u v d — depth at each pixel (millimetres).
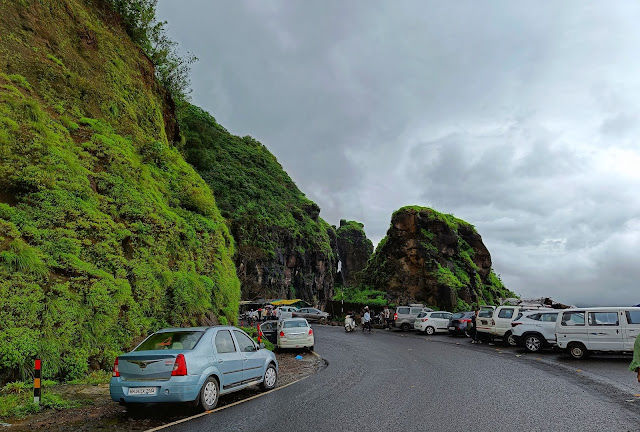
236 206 83062
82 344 10086
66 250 10930
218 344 8352
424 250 49062
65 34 18312
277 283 80062
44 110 14258
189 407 7785
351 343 22469
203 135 95438
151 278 13211
